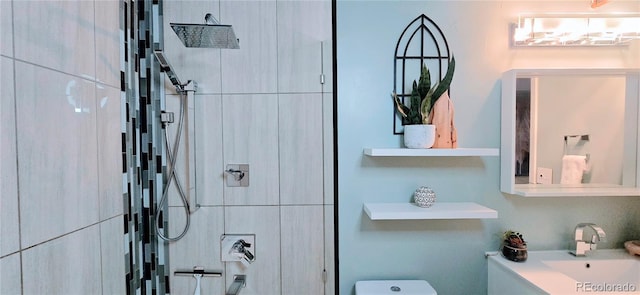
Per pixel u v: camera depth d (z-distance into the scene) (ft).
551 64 4.18
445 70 4.17
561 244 4.26
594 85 4.15
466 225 4.26
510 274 3.81
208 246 4.09
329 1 4.02
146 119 3.77
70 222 2.34
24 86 1.94
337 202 4.20
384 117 4.18
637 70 3.97
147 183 3.80
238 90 4.02
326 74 4.04
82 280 2.48
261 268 4.12
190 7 3.96
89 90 2.59
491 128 4.22
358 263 4.25
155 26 3.86
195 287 4.09
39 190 2.06
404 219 4.06
